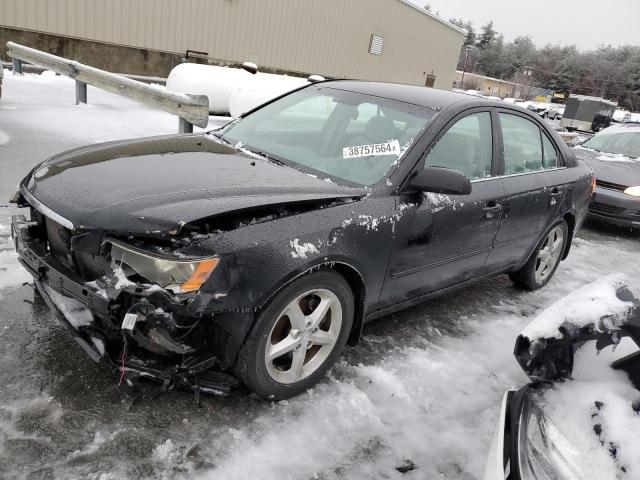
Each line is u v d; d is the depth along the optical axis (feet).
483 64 364.58
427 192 9.84
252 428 7.69
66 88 35.50
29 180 8.57
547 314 6.64
